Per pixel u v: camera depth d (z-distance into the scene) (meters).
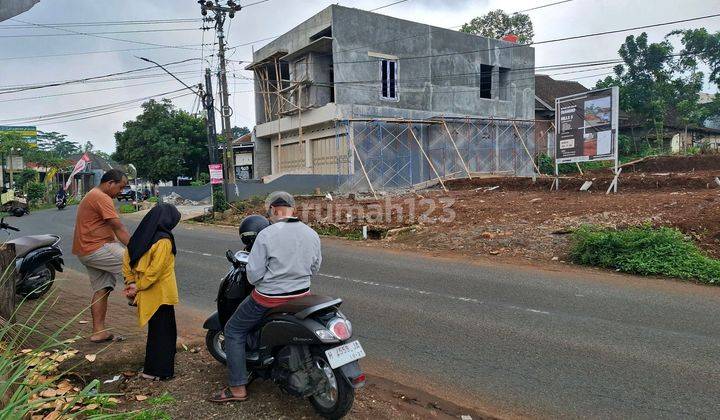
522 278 8.61
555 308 6.74
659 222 11.00
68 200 42.34
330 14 23.89
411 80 26.14
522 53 30.33
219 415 3.69
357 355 3.54
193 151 41.56
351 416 3.79
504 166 29.50
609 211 12.52
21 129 45.56
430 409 3.96
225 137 23.73
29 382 3.02
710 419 3.76
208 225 19.31
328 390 3.62
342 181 24.00
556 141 17.33
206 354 4.93
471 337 5.61
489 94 30.05
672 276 8.64
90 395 3.10
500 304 6.95
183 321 6.19
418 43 26.34
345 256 10.95
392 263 10.05
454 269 9.41
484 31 43.56
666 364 4.81
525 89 30.55
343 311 6.64
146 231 4.16
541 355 5.07
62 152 93.19
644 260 9.05
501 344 5.39
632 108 37.75
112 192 5.14
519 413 3.89
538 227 12.21
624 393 4.21
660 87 37.03
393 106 25.56
